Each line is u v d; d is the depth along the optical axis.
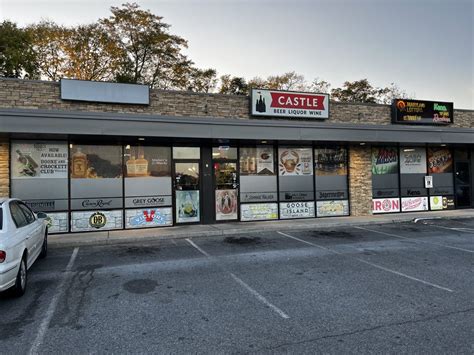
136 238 10.11
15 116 9.20
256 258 7.91
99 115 9.93
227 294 5.55
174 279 6.37
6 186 10.39
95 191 11.37
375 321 4.47
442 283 6.02
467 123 16.20
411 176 15.98
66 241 9.50
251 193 13.38
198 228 11.58
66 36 27.83
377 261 7.55
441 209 16.48
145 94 11.20
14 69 25.28
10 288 5.32
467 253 8.27
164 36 31.58
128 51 31.41
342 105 14.05
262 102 12.62
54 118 9.52
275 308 4.95
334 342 3.91
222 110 12.34
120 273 6.78
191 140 12.07
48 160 10.93
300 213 13.95
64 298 5.41
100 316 4.70
